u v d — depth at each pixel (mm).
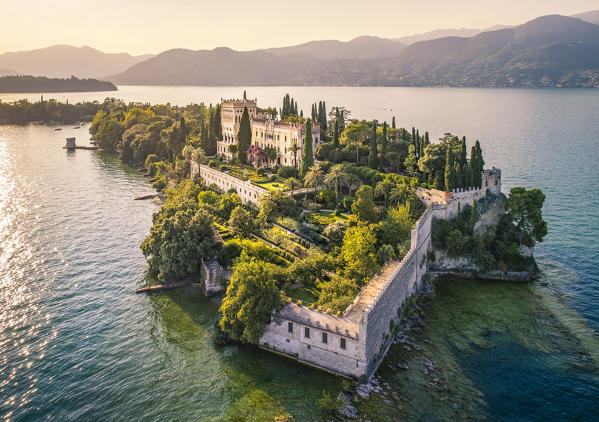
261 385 67562
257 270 76750
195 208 118188
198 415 62156
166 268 97938
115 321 85625
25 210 150375
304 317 72062
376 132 151750
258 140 179625
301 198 128125
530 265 103062
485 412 62312
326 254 95812
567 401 64438
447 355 74250
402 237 97188
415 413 61688
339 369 68938
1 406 64562
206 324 84312
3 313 88188
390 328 76938
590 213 141875
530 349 76000
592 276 101125
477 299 93062
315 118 196625
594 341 77812
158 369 71750
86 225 137000
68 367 72562
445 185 112500
